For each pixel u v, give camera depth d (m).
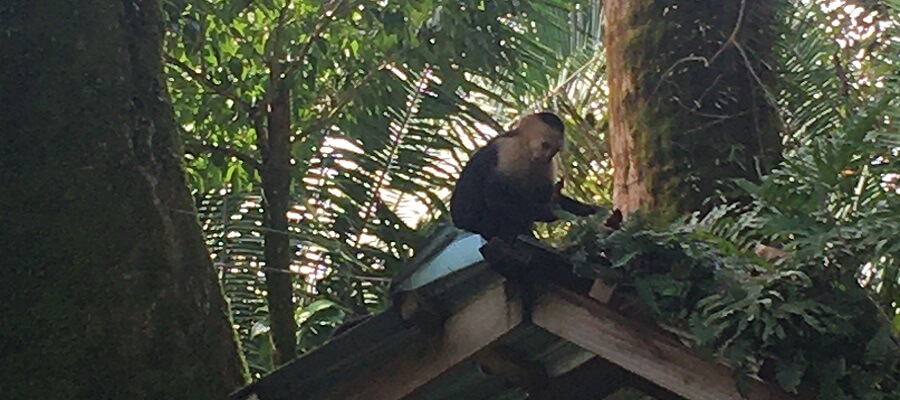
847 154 3.00
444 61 6.23
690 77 5.08
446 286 2.93
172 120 4.29
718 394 2.61
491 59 6.32
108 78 4.12
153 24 4.39
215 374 3.82
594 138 7.17
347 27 6.11
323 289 6.44
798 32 5.36
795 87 5.22
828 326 2.59
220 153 6.01
